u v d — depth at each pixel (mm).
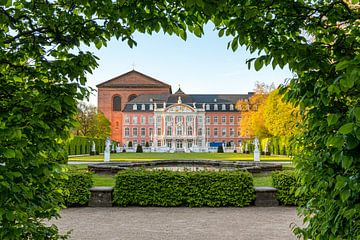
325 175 2678
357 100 2652
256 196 8211
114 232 5773
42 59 3119
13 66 3057
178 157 33719
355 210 2320
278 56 2613
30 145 2820
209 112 76625
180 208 7977
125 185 8227
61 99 2803
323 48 2781
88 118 50750
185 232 5770
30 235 3016
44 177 2896
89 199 8188
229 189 8172
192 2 2387
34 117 2715
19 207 2648
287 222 6520
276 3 2771
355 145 2064
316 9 2867
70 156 35156
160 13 2990
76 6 3117
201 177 8227
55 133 2908
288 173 8258
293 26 2898
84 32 3039
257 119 40844
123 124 76062
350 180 2316
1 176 2418
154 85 81750
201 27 3029
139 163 17812
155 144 73750
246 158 30656
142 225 6285
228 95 80562
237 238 5398
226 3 2604
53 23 3000
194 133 73750
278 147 38219
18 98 2887
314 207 3014
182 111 74000
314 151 2912
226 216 7078
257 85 44812
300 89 2729
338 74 2568
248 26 2666
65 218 6891
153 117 75750
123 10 2869
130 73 82125
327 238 2689
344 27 3062
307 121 3023
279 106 30516
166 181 8242
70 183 8016
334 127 2564
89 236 5508
